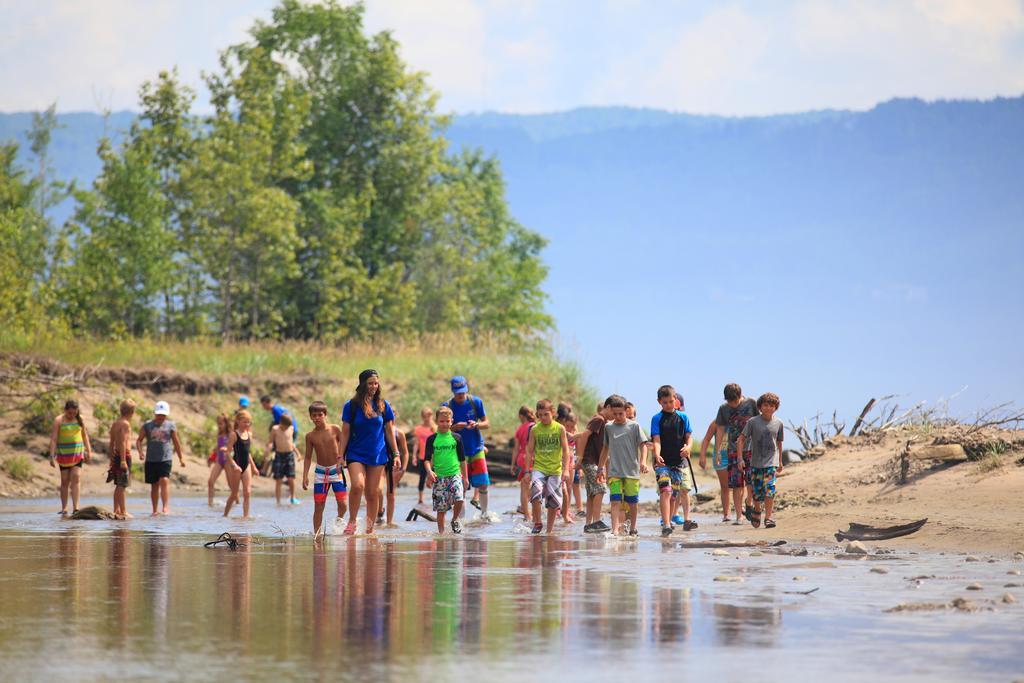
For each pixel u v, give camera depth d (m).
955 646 23.73
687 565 37.94
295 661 22.16
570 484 61.62
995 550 41.91
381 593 30.97
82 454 63.31
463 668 21.59
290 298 195.25
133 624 26.05
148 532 51.38
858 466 61.50
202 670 21.33
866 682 20.56
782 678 20.88
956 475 54.72
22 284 120.38
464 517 59.62
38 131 179.25
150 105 175.75
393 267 197.25
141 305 166.38
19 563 37.94
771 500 52.28
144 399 102.56
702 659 22.44
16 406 89.31
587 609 28.33
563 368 130.88
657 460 51.69
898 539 45.59
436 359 133.00
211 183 169.50
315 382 119.12
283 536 49.91
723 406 57.22
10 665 21.72
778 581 33.59
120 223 165.75
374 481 50.81
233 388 112.69
